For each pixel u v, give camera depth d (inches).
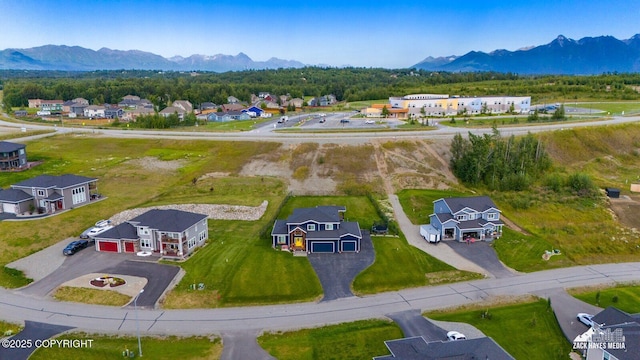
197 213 2650.1
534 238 2573.8
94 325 1678.2
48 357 1486.2
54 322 1694.1
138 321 1707.7
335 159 3769.7
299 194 3289.9
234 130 4997.5
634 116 5354.3
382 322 1728.6
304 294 1930.4
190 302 1847.9
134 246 2288.4
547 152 3954.2
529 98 6535.4
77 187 2908.5
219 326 1690.5
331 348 1560.0
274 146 4055.1
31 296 1884.8
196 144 4259.4
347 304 1865.2
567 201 3083.2
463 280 2097.7
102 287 1935.3
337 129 4817.9
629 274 2181.3
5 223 2561.5
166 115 6323.8
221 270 2095.2
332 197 3240.7
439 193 3307.1
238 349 1547.7
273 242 2388.0
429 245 2468.0
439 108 6392.7
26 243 2357.3
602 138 4384.8
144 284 1972.2
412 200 3142.2
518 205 2999.5
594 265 2284.7
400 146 3981.3
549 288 2026.3
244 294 1911.9
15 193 2743.6
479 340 1370.6
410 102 6373.0
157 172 3614.7
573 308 1849.2
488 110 6466.5
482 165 3447.3
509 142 3614.7
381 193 3307.1
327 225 2384.4
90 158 3978.8
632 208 2994.6
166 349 1539.1
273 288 1962.4
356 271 2135.8
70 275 2049.7
